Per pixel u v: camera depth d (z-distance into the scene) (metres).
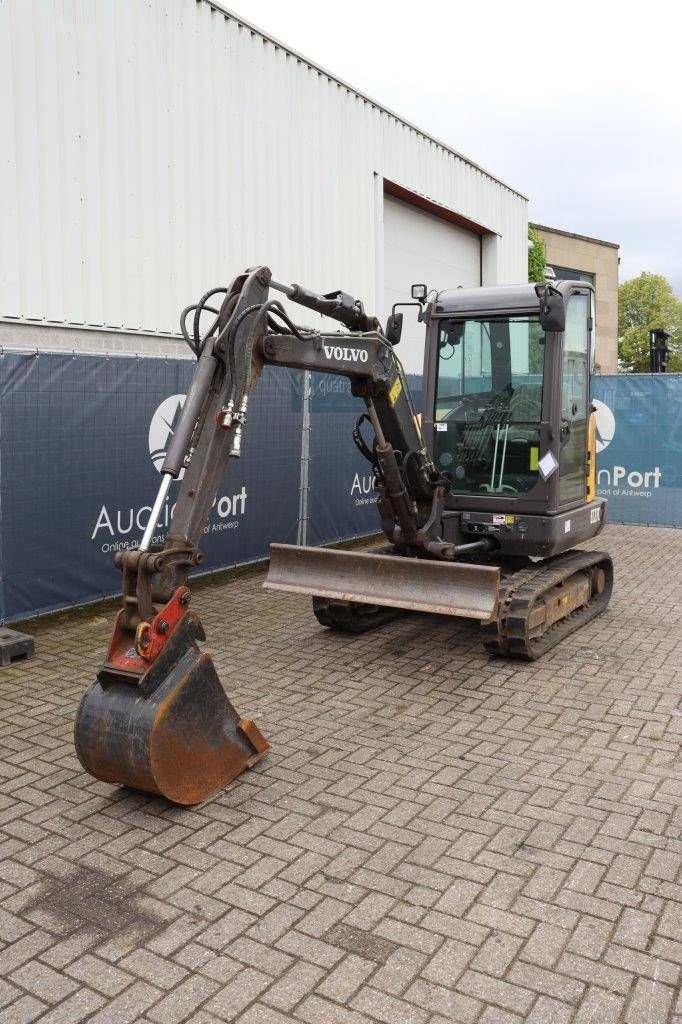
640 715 5.50
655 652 6.80
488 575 5.93
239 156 10.59
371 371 5.89
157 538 8.36
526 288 6.93
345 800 4.39
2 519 6.90
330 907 3.50
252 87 10.73
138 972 3.12
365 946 3.26
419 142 14.77
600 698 5.80
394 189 14.40
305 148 11.80
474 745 5.05
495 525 6.96
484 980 3.07
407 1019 2.89
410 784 4.56
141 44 9.14
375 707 5.65
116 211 9.02
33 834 4.07
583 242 38.56
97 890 3.62
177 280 9.81
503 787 4.52
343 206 12.75
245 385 4.68
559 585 7.27
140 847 3.95
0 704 5.66
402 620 7.73
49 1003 2.96
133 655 4.26
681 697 5.82
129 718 4.12
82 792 4.47
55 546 7.37
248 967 3.14
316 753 4.93
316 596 6.79
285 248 11.52
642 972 3.11
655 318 68.38
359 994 3.00
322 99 12.10
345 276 12.89
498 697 5.82
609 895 3.57
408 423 6.46
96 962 3.17
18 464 7.00
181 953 3.22
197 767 4.35
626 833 4.06
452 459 7.28
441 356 7.26
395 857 3.86
